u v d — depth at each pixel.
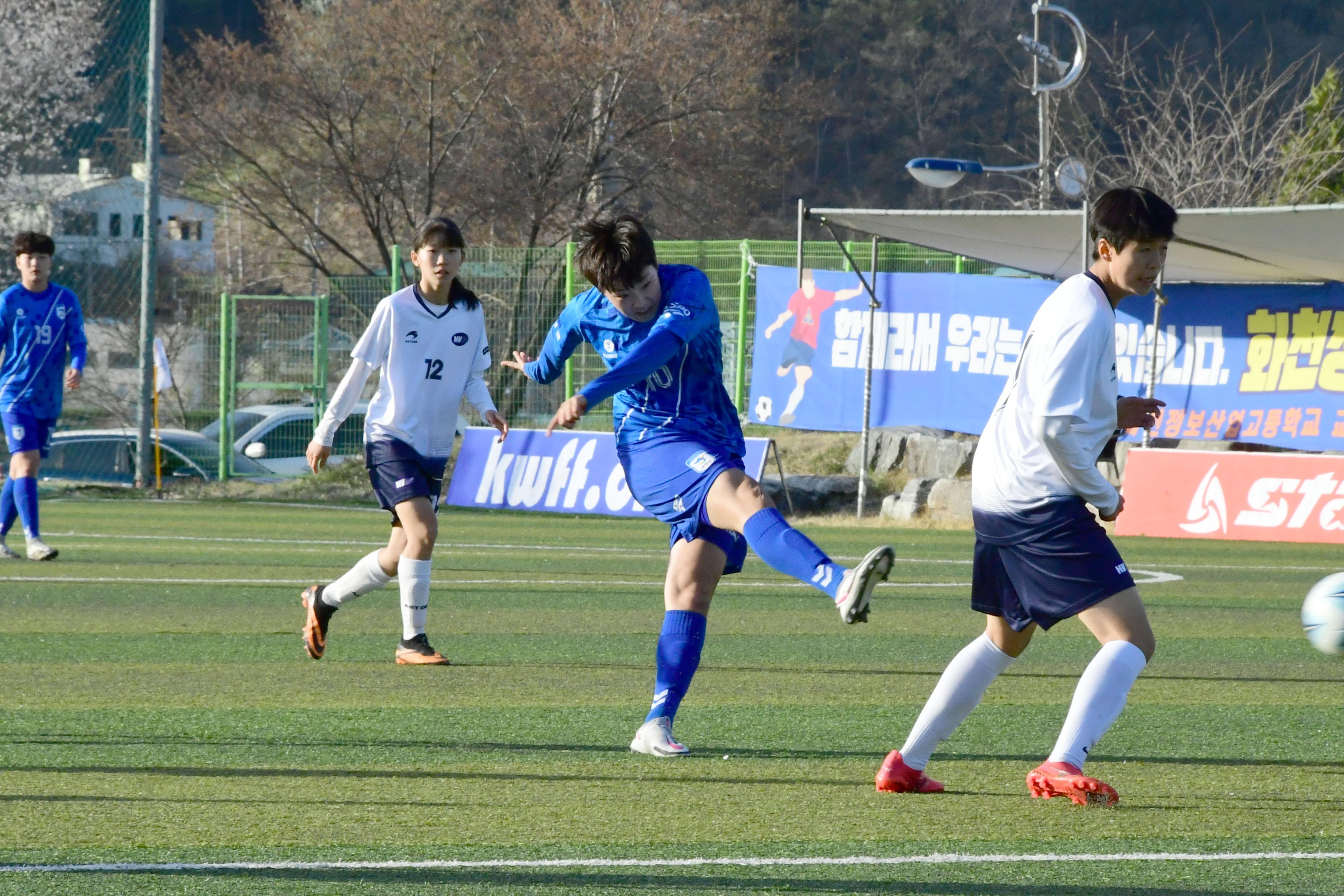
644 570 39.19
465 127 101.38
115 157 77.75
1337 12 129.88
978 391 60.12
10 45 95.81
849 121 149.25
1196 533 50.62
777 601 33.00
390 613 30.14
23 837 12.71
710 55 105.12
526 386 72.88
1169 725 19.02
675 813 13.84
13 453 37.72
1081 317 13.09
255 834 12.88
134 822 13.27
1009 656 14.73
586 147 103.56
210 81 103.81
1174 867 12.10
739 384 71.12
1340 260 48.94
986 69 149.88
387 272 98.44
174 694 20.47
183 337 77.50
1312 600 14.42
